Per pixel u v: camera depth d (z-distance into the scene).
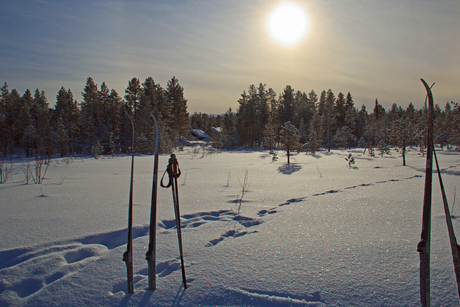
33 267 2.49
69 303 1.96
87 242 3.22
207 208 4.86
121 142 44.50
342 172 11.48
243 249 2.86
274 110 79.06
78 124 50.47
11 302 2.00
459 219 3.80
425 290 1.51
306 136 63.53
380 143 30.19
